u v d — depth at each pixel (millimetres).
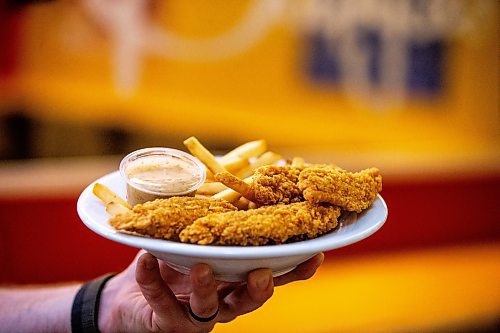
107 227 515
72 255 1502
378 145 1837
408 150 1879
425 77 1857
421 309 1635
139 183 584
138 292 648
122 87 1493
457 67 1896
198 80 1577
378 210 567
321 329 1481
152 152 632
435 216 1942
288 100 1697
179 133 1583
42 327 692
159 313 563
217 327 1421
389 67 1802
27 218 1440
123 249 1562
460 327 1644
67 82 1434
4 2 1331
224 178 554
